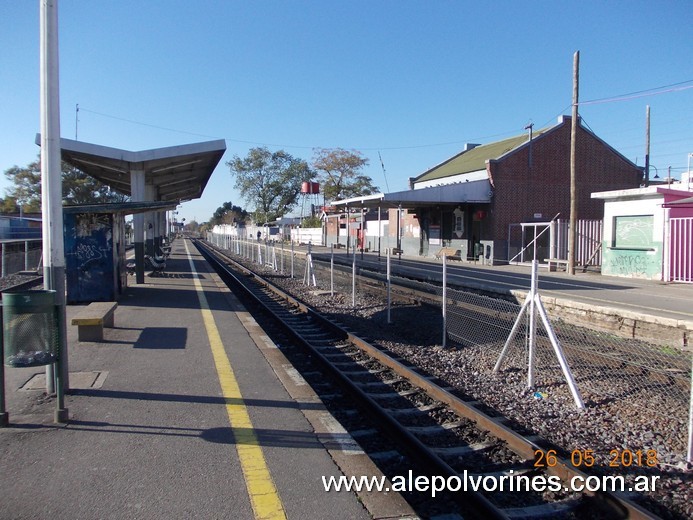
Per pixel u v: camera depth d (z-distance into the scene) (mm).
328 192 72125
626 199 19891
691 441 5008
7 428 4727
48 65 5332
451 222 34156
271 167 84625
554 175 31453
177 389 5949
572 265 21359
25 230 37469
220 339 8633
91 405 5359
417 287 16969
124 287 14258
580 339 10555
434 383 7461
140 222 17047
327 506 3527
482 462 5043
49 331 4746
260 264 32281
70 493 3613
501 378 7895
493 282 18109
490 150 38219
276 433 4723
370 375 8102
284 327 11633
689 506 4262
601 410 6523
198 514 3387
